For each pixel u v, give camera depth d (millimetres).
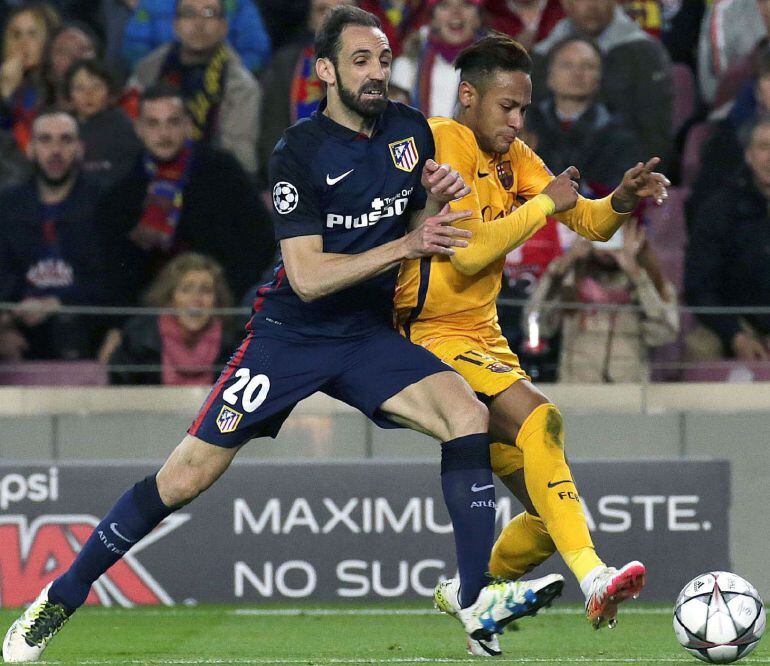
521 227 14578
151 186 28047
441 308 15398
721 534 23688
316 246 14102
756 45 29438
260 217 28344
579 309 26328
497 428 15008
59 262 27984
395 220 14602
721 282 27609
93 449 26469
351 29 13891
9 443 26438
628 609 22812
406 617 21922
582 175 27859
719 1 29969
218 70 29266
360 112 14000
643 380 26453
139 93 29203
